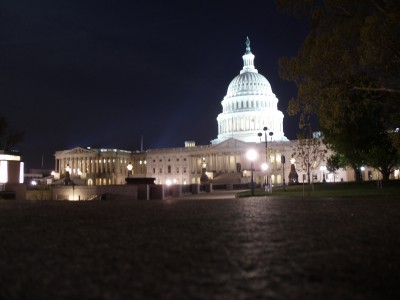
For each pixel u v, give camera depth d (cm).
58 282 704
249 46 18125
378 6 2836
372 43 2742
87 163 17250
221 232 1241
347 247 998
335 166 8462
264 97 16612
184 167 16775
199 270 783
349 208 2031
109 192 5053
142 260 864
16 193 4762
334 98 3212
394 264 834
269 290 668
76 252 948
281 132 16612
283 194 4700
